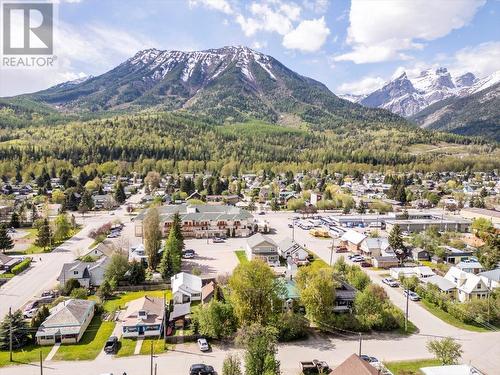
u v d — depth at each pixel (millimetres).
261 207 182625
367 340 60594
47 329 57688
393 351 57250
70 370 50688
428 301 75750
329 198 191875
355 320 63219
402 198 191875
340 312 67500
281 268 95375
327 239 124312
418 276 85812
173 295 73125
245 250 110125
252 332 52812
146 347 56812
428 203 190750
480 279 74812
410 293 78688
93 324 64062
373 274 91812
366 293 66062
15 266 90375
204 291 74438
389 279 86438
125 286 79188
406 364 53500
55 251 105562
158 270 89750
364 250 104375
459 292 76688
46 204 156750
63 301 67062
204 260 100250
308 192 199000
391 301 75250
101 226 131000
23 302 72312
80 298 73062
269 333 53969
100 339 58938
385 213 168125
